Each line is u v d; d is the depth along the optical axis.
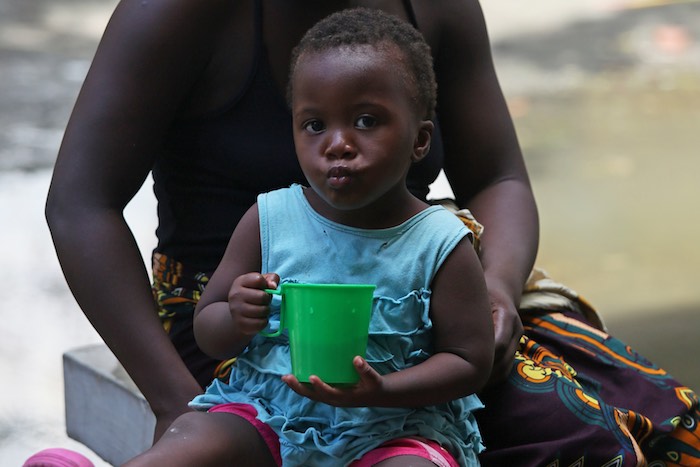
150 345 4.62
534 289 5.38
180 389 4.58
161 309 5.00
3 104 15.91
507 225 5.31
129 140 4.73
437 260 4.05
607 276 11.50
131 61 4.72
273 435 4.09
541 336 5.12
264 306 3.82
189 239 4.97
